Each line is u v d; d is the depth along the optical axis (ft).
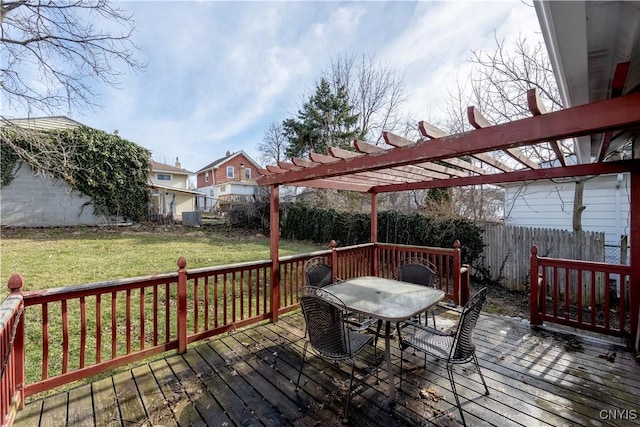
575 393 7.43
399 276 12.57
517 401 7.14
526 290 18.42
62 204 41.70
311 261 13.23
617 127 4.44
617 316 14.38
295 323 12.30
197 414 6.86
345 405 7.10
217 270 10.65
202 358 9.38
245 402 7.26
